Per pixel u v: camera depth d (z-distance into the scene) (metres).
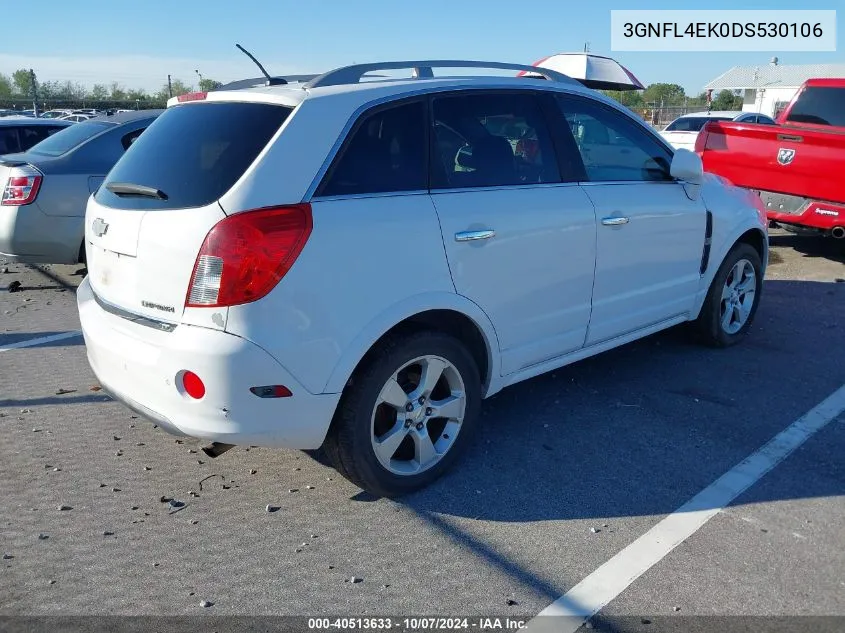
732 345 5.71
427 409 3.56
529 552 3.12
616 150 4.54
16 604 2.79
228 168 3.08
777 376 5.08
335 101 3.28
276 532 3.27
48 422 4.40
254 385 2.96
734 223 5.31
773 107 42.44
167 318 3.07
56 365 5.39
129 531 3.27
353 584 2.92
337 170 3.20
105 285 3.47
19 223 6.98
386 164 3.37
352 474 3.38
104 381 3.43
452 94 3.71
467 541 3.20
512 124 3.96
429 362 3.49
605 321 4.44
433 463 3.62
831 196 7.62
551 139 4.12
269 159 3.05
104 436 4.21
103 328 3.38
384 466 3.43
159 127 3.63
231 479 3.74
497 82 3.95
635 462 3.88
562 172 4.13
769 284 7.68
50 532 3.26
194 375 2.95
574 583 2.92
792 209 8.02
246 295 2.90
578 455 3.95
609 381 4.98
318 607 2.79
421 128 3.53
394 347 3.32
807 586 2.89
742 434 4.20
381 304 3.23
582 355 4.42
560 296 4.08
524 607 2.78
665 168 4.85
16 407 4.61
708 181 5.38
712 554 3.09
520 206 3.80
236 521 3.36
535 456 3.94
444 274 3.46
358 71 3.62
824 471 3.78
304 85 3.42
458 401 3.66
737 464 3.85
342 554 3.11
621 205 4.37
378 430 3.46
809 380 5.00
